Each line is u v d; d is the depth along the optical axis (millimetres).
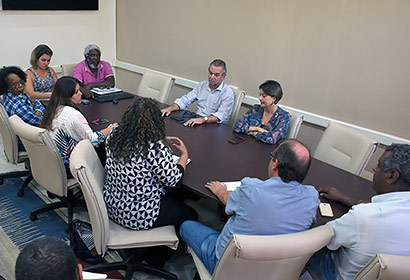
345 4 2980
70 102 2365
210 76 3014
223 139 2562
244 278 1439
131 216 1845
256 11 3537
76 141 2385
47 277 929
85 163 1687
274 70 3586
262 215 1443
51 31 4316
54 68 4465
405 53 2773
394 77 2873
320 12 3139
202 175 2012
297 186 1472
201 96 3250
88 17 4621
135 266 2102
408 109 2859
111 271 2174
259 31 3576
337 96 3242
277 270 1429
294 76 3465
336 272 1616
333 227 1483
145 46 4715
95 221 1729
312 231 1405
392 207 1377
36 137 2092
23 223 2557
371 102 3053
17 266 949
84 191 1667
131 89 5152
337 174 2166
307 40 3281
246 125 2703
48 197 2883
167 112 3000
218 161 2201
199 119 2842
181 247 2422
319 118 3363
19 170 3211
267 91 2574
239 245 1289
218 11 3828
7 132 2547
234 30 3764
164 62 4566
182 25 4207
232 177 2018
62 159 2234
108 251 2365
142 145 1721
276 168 1495
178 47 4340
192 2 4020
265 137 2529
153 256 2184
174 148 2314
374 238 1383
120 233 1860
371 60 2963
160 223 1927
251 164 2193
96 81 3814
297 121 2650
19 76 2613
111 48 5078
